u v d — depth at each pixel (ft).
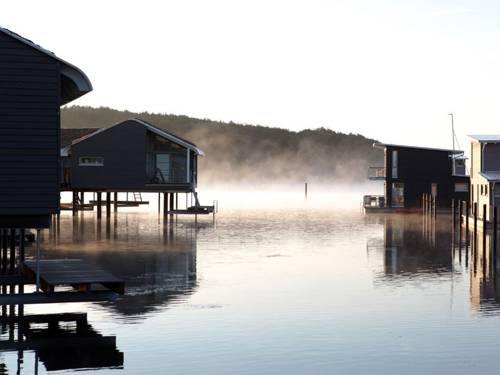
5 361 63.46
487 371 60.59
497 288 98.89
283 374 59.47
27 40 71.61
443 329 74.59
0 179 71.31
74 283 73.36
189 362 62.80
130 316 80.02
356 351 66.13
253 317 79.61
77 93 79.71
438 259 131.03
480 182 191.42
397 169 270.26
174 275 109.40
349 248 148.97
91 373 60.08
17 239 145.07
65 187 199.93
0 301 72.49
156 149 203.31
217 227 199.72
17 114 71.61
